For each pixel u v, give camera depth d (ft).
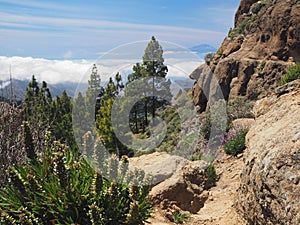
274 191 12.85
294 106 17.72
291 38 62.80
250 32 78.18
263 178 13.61
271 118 18.08
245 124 38.06
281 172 12.80
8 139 19.44
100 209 13.33
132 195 13.94
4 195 14.10
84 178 14.15
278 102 19.72
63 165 13.14
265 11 70.44
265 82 62.08
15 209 13.39
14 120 20.89
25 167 15.26
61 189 13.39
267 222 13.65
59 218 13.35
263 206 13.67
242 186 16.49
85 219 13.29
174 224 18.86
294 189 12.07
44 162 14.69
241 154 31.60
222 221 18.76
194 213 20.95
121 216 13.82
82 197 13.53
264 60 65.36
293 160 12.70
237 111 50.06
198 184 23.65
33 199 13.75
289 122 15.83
